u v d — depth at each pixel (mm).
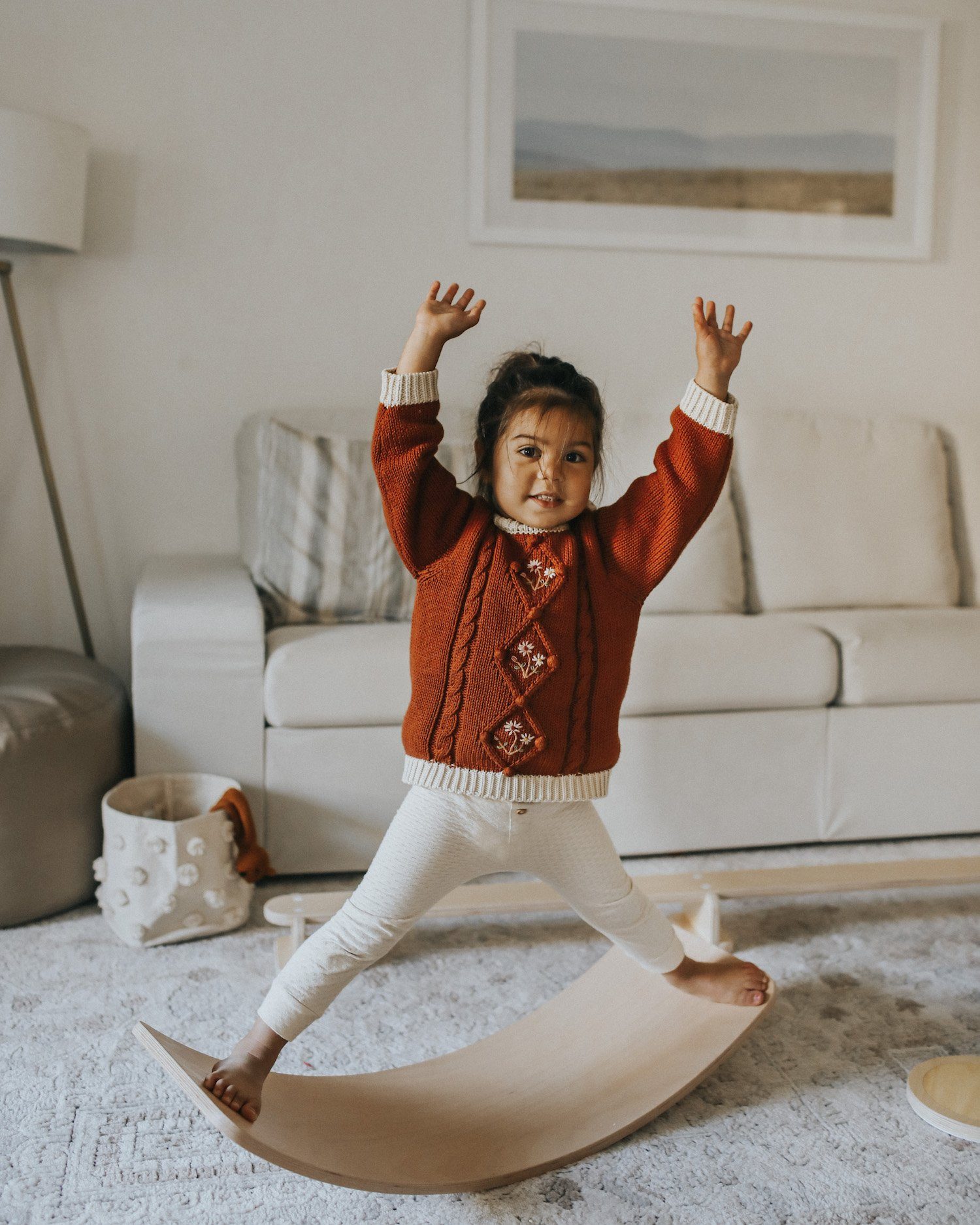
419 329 1216
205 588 2143
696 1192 1219
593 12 2703
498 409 1276
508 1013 1604
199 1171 1247
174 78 2555
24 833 1837
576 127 2730
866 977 1719
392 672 2023
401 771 2053
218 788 1976
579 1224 1168
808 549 2594
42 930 1854
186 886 1780
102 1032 1529
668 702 2105
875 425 2746
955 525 2797
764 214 2850
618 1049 1454
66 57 2504
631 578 1266
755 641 2145
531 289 2764
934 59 2875
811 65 2826
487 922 1922
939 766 2250
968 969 1748
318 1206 1195
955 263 2992
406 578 2328
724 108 2799
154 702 1981
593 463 1272
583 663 1246
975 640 2252
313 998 1217
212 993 1641
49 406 2590
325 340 2695
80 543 2648
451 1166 1229
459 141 2695
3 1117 1334
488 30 2656
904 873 1842
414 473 1226
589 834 1309
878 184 2902
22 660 2172
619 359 2826
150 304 2607
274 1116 1223
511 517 1284
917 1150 1294
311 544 2301
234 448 2680
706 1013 1492
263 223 2635
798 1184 1232
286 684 1991
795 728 2178
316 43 2605
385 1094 1357
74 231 2303
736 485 2672
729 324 1275
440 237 2715
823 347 2939
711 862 2174
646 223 2795
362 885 1267
